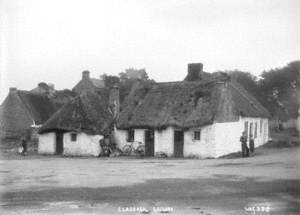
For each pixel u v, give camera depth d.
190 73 42.06
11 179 22.66
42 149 41.22
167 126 36.16
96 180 21.58
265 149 37.31
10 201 17.12
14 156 39.03
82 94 42.22
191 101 36.91
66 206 16.12
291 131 42.34
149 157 36.25
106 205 16.22
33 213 15.27
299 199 16.33
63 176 23.34
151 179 21.31
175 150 36.12
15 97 50.56
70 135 39.41
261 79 43.97
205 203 16.08
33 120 49.66
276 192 17.58
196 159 32.91
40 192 18.75
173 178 21.44
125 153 38.59
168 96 38.88
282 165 24.67
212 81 37.56
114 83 45.31
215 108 34.72
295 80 40.09
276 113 43.91
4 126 49.19
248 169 23.78
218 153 34.34
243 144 31.95
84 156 38.59
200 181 20.30
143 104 39.62
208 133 34.25
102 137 39.16
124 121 39.22
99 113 41.19
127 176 22.58
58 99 55.56
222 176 21.59
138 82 42.94
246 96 42.50
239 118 37.66
